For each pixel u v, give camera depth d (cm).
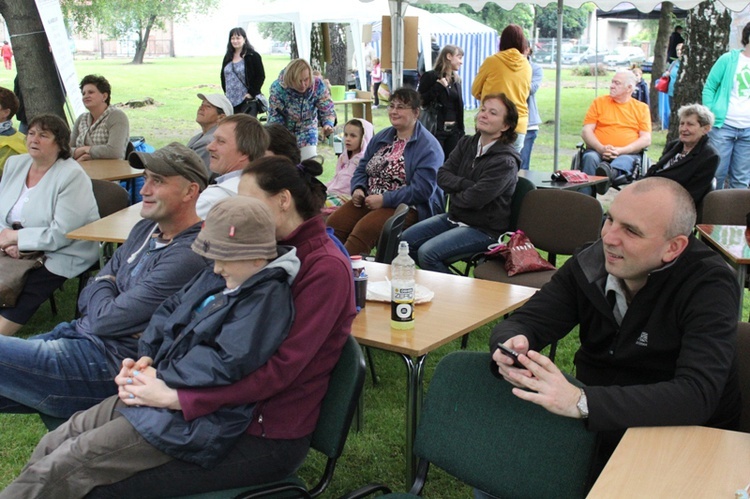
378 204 500
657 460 163
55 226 413
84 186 424
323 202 231
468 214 460
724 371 185
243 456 207
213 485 207
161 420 202
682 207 191
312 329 208
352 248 490
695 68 843
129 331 263
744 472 158
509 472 194
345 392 210
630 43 3700
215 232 206
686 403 179
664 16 1327
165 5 3166
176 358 213
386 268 350
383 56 747
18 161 434
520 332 221
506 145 458
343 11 1195
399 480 300
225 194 315
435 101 761
